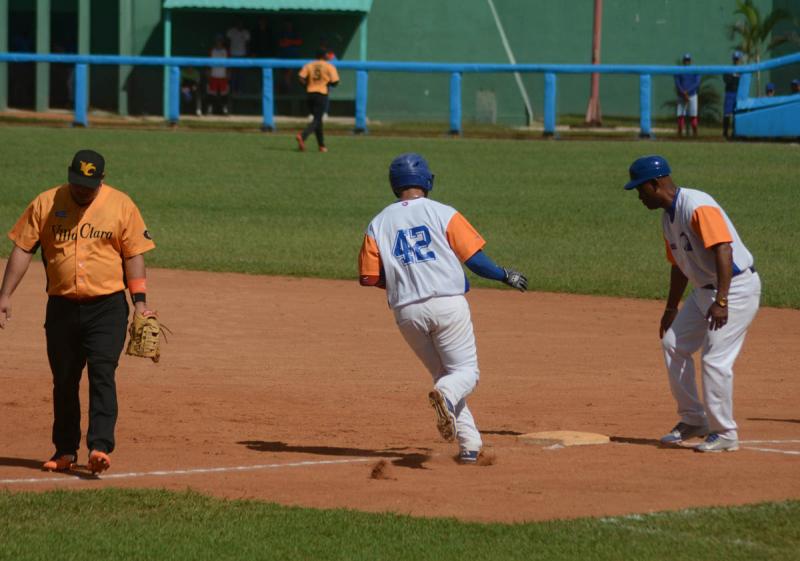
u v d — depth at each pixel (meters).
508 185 84.81
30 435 30.06
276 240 65.38
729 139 111.12
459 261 25.55
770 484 24.53
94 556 19.94
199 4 131.88
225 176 86.38
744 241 66.06
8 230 65.81
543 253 62.88
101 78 121.69
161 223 69.50
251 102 118.38
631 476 25.30
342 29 136.00
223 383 36.31
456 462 26.77
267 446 28.70
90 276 24.88
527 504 23.14
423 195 26.34
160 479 25.27
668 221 27.28
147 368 38.22
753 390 36.09
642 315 49.00
